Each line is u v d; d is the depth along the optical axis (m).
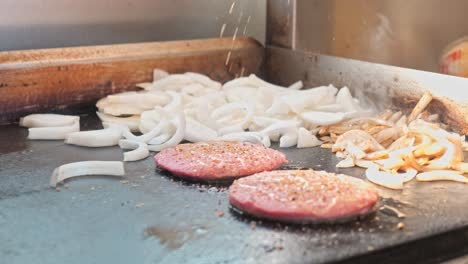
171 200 1.19
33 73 1.79
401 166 1.37
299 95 1.77
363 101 1.89
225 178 1.28
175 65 2.06
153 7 2.14
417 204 1.17
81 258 0.95
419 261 1.02
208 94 1.84
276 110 1.72
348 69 1.92
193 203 1.17
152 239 1.01
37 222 1.09
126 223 1.08
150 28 2.15
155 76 2.01
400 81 1.75
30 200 1.19
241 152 1.39
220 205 1.16
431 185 1.28
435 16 2.02
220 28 2.28
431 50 2.05
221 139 1.59
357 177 1.35
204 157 1.35
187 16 2.21
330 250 0.96
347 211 1.05
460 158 1.38
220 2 2.25
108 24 2.08
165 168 1.34
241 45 2.20
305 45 2.18
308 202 1.07
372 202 1.09
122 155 1.50
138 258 0.95
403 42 2.09
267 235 1.02
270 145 1.61
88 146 1.58
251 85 1.96
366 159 1.43
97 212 1.13
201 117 1.67
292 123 1.62
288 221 1.06
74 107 1.90
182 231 1.04
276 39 2.26
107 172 1.34
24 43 1.95
